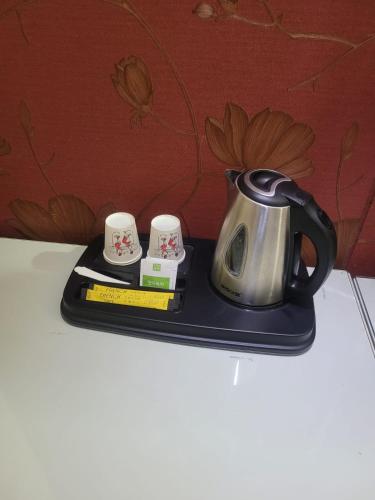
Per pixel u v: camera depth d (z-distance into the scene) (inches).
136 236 31.1
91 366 26.2
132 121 28.6
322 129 27.5
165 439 22.7
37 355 26.7
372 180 29.5
